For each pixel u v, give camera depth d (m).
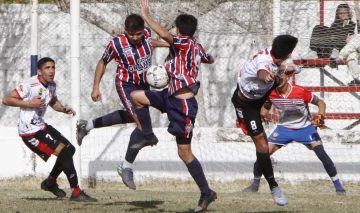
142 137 24.12
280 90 31.59
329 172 32.56
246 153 38.06
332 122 44.88
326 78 44.94
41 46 50.22
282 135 32.44
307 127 32.44
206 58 23.58
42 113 27.23
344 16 42.00
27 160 38.75
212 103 48.84
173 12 41.50
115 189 36.62
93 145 38.69
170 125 22.78
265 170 22.78
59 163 27.91
